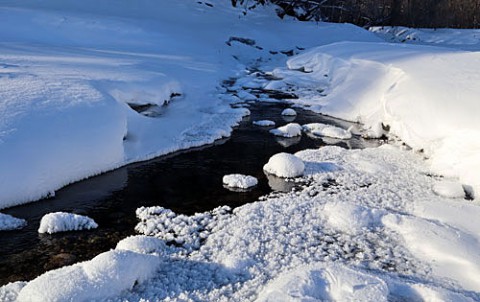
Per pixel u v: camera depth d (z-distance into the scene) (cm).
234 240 439
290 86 1262
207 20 1989
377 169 641
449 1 2747
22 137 524
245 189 580
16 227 458
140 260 368
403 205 525
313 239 445
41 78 711
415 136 706
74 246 433
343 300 326
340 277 349
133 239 420
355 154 709
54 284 330
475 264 388
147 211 504
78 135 578
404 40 2380
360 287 338
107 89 751
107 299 337
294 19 2433
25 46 1138
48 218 456
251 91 1204
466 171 574
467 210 498
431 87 735
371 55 1145
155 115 847
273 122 898
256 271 389
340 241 445
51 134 552
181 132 784
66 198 531
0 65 796
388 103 808
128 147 679
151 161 665
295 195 557
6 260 405
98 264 349
